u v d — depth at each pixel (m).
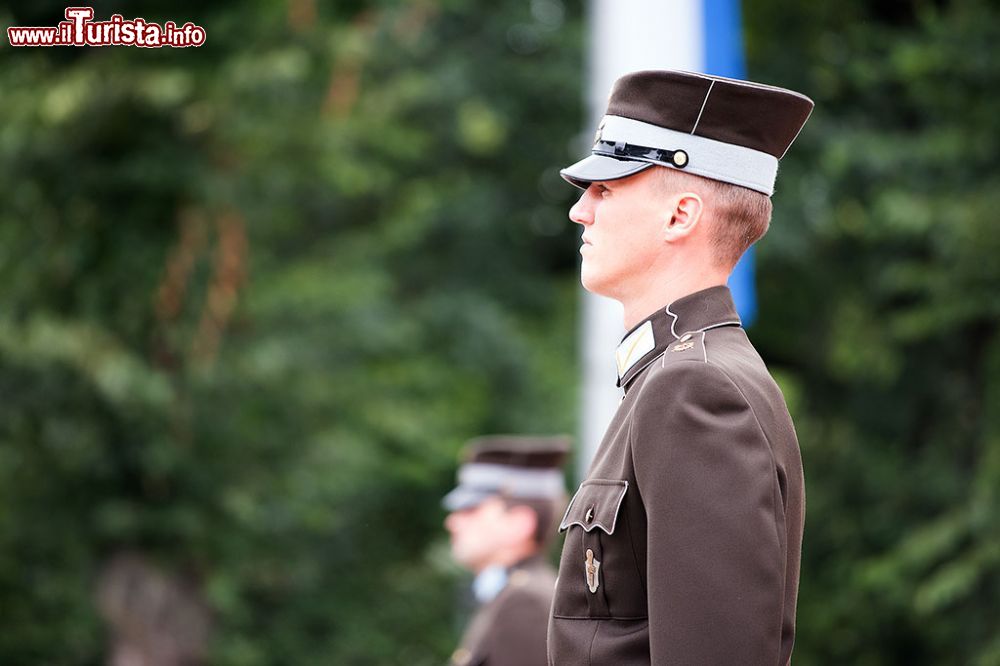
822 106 39.50
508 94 49.44
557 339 49.59
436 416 43.19
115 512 33.97
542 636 15.49
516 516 16.67
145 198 33.81
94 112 31.53
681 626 7.04
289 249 42.09
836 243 39.34
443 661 43.69
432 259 49.28
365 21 40.69
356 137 38.41
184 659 35.19
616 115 8.35
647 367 8.07
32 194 33.06
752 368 7.83
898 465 36.91
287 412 37.81
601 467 7.92
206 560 35.72
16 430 33.28
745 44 39.94
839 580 36.81
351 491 39.59
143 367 33.06
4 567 34.25
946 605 34.22
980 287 33.78
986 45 35.06
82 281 33.91
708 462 7.24
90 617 34.50
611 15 18.25
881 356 36.28
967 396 36.22
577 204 8.54
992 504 32.91
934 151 35.62
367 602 43.53
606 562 7.69
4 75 31.38
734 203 8.16
